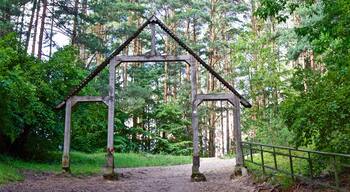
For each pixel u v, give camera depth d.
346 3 8.45
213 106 42.28
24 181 13.37
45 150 21.95
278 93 22.06
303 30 10.74
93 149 32.78
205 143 44.69
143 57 17.23
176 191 12.50
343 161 8.60
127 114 37.34
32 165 17.77
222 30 41.62
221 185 13.28
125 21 37.31
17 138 19.59
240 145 16.03
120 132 37.50
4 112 16.20
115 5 34.91
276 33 27.75
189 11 38.62
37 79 18.84
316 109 8.36
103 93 32.19
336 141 8.11
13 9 26.88
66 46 22.31
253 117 23.42
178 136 40.50
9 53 16.09
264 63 21.66
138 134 39.31
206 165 23.78
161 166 25.02
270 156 18.11
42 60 20.78
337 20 9.99
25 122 18.55
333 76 8.93
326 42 10.67
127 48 39.75
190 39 42.59
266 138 20.34
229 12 41.09
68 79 20.75
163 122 40.47
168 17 41.03
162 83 44.31
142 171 20.69
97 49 31.98
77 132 24.80
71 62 21.09
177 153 38.28
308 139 9.09
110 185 13.91
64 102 17.77
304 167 10.62
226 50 40.00
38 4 29.41
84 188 12.86
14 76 15.07
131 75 41.12
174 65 43.62
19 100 16.84
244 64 22.91
